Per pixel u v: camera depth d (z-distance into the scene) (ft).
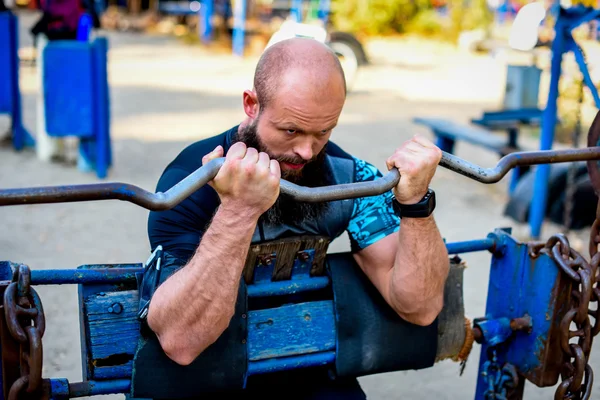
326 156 6.68
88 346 5.92
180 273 5.58
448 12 59.82
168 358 5.95
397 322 6.71
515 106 24.27
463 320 7.11
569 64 24.73
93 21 24.80
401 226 6.19
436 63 47.29
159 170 21.70
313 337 6.59
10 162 21.97
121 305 5.99
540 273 6.82
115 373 5.98
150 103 31.42
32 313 5.22
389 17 58.85
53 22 20.97
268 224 6.27
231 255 5.41
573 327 13.15
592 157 6.44
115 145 24.21
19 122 23.16
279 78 5.71
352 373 6.66
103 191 4.83
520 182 18.66
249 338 6.39
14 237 15.88
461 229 17.71
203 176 5.08
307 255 6.47
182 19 61.77
